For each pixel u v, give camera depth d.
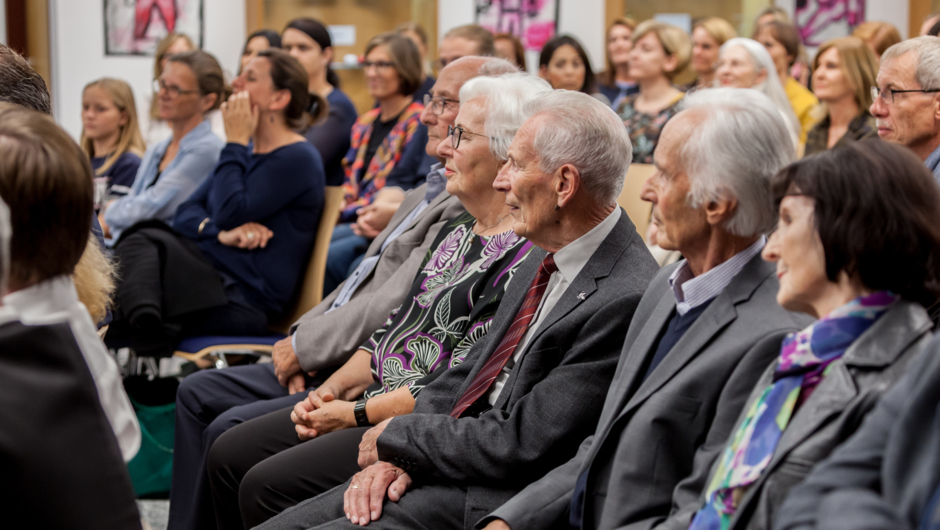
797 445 1.14
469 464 1.76
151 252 3.28
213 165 3.89
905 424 0.95
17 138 1.20
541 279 1.93
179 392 2.70
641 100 4.81
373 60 4.32
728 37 4.91
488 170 2.20
